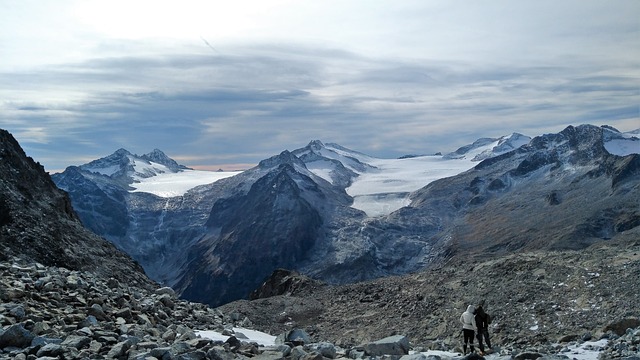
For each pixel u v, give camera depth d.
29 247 39.06
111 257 48.78
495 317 41.44
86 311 20.44
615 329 28.91
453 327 42.22
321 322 51.19
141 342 16.62
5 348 15.09
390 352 20.91
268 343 25.28
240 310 53.56
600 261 47.03
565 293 42.56
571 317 38.03
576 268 46.88
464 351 24.66
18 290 20.19
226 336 24.55
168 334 19.84
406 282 57.34
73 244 45.38
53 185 57.44
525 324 38.94
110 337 16.86
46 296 21.27
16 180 48.41
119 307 23.47
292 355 17.42
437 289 51.84
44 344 15.15
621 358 17.81
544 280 46.41
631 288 39.47
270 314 54.00
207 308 35.25
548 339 35.41
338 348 21.73
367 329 46.78
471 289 48.66
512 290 45.53
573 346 24.19
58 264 39.97
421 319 46.00
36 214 44.88
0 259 32.75
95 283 28.30
